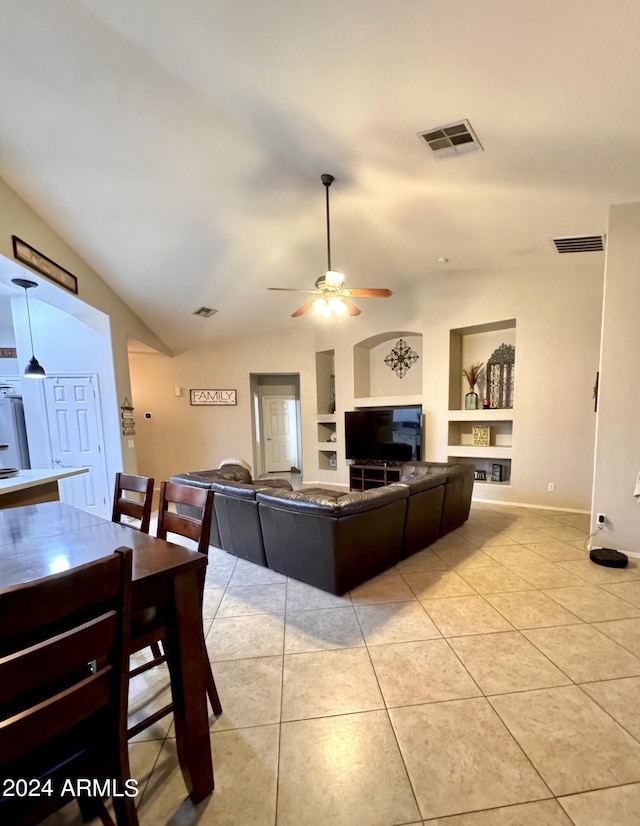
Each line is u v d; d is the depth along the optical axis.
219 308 5.36
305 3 1.49
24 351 4.52
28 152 2.50
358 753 1.41
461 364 5.62
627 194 2.79
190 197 3.17
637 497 3.07
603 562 2.96
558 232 3.48
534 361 4.62
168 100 2.21
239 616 2.37
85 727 1.00
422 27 1.53
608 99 1.81
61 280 3.42
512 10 1.41
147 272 4.17
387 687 1.74
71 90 2.12
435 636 2.11
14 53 1.89
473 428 5.35
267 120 2.35
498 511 4.57
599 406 3.14
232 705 1.65
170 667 1.22
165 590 1.17
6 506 2.75
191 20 1.65
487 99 1.91
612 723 1.52
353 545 2.56
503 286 4.79
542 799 1.23
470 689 1.71
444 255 4.52
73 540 1.50
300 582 2.82
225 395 6.80
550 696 1.66
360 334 6.24
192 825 1.17
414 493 3.09
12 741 0.74
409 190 3.08
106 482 4.61
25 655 0.73
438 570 2.94
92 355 4.50
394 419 5.68
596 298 4.27
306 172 3.00
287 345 6.90
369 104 2.06
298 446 8.24
